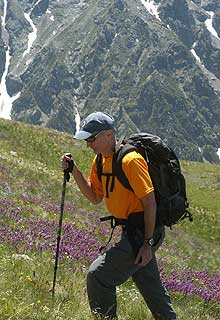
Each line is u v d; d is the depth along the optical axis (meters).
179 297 14.88
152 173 8.23
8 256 12.91
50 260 13.99
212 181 60.38
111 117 8.56
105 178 8.45
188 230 41.22
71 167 9.38
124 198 8.31
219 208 52.19
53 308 8.92
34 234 17.02
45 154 50.25
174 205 8.30
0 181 28.41
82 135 8.33
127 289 13.74
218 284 19.59
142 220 8.39
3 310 7.81
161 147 8.27
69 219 24.50
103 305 8.66
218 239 41.09
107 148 8.40
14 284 9.95
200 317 13.40
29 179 32.59
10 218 19.03
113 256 8.50
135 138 8.38
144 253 8.23
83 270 14.16
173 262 24.61
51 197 30.72
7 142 49.06
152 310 9.03
